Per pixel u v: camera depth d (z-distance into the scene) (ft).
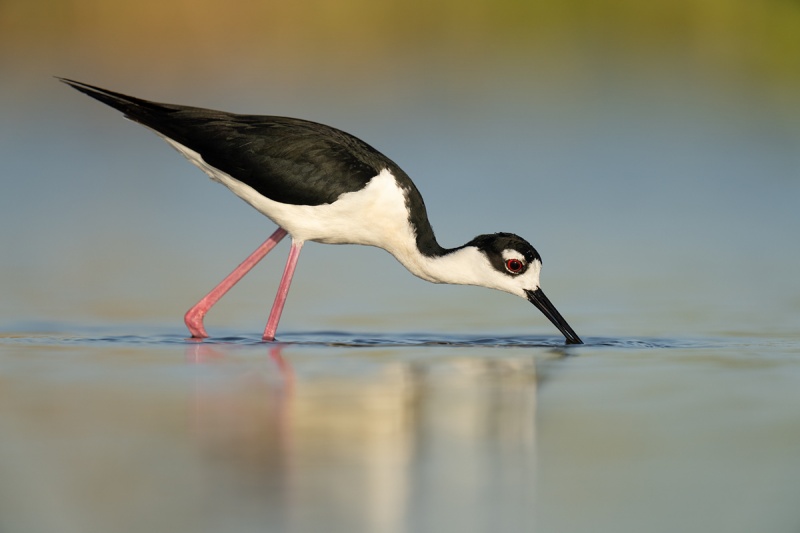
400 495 23.52
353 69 83.76
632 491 23.89
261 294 48.24
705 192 66.90
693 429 28.02
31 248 54.75
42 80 79.10
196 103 79.97
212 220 60.18
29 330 40.63
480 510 22.88
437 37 87.35
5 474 24.49
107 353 36.68
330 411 29.40
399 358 36.55
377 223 41.63
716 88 84.07
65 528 21.90
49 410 29.14
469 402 30.50
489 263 42.04
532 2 89.35
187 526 21.85
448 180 67.72
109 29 82.23
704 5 88.53
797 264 53.21
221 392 31.22
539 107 80.59
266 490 23.68
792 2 87.71
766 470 25.09
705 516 22.65
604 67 85.76
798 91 84.23
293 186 40.78
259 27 85.10
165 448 26.20
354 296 48.03
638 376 33.78
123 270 51.21
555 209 62.95
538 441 27.09
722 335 40.70
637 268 52.60
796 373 34.12
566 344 39.42
